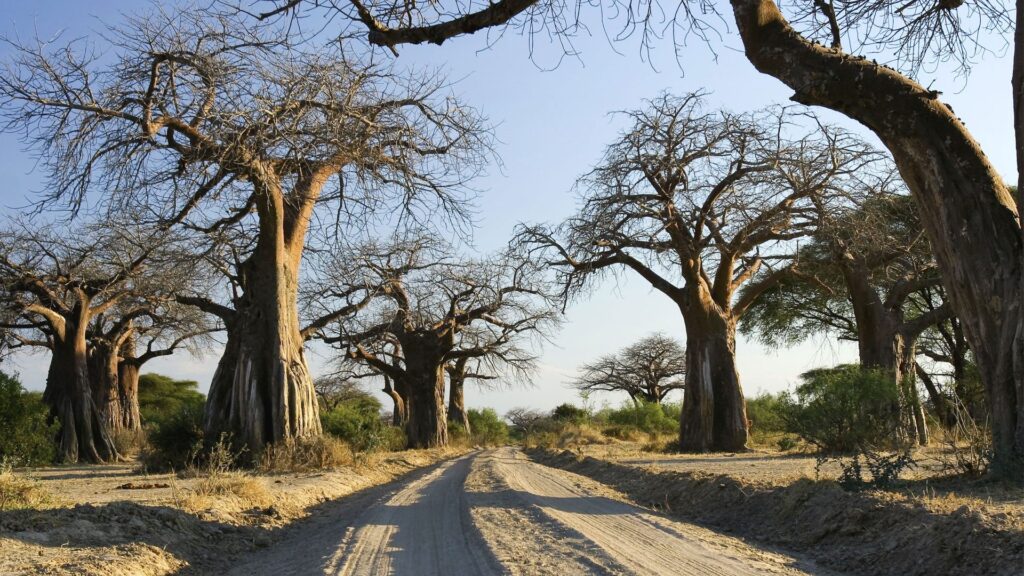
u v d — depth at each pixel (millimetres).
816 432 18328
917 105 10938
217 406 22250
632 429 46906
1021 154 10359
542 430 54219
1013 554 6133
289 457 20391
